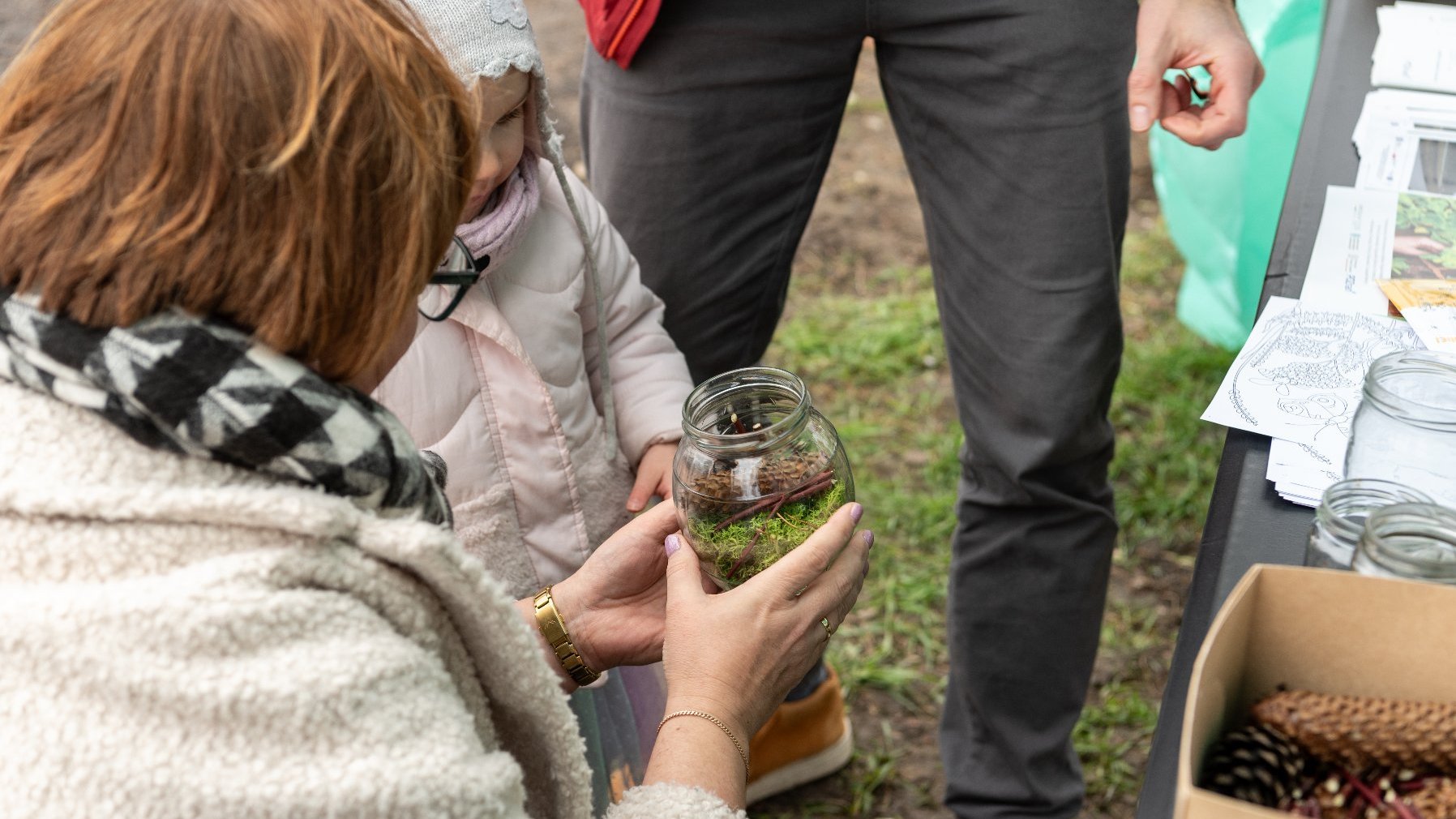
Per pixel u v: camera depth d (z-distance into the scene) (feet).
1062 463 5.26
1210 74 4.72
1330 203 4.34
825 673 6.68
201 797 2.08
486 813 2.35
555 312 4.40
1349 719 2.30
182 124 2.06
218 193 2.09
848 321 10.51
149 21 2.13
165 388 2.09
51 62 2.18
